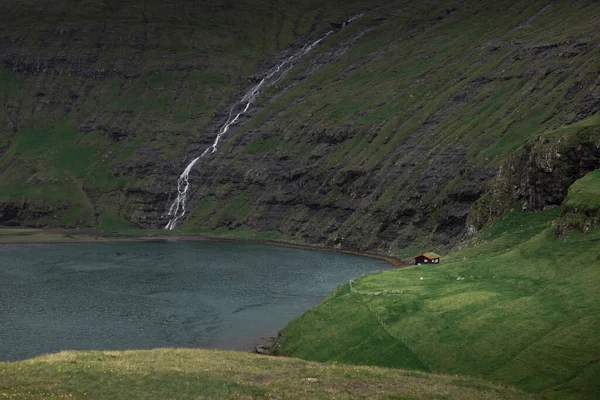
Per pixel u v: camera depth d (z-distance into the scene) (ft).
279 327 326.24
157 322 337.52
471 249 394.32
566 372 164.86
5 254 643.04
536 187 435.94
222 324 333.42
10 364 159.94
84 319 344.28
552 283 231.30
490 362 187.32
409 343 220.84
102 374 153.07
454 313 230.89
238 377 159.94
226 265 567.18
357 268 542.98
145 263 580.30
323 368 179.42
